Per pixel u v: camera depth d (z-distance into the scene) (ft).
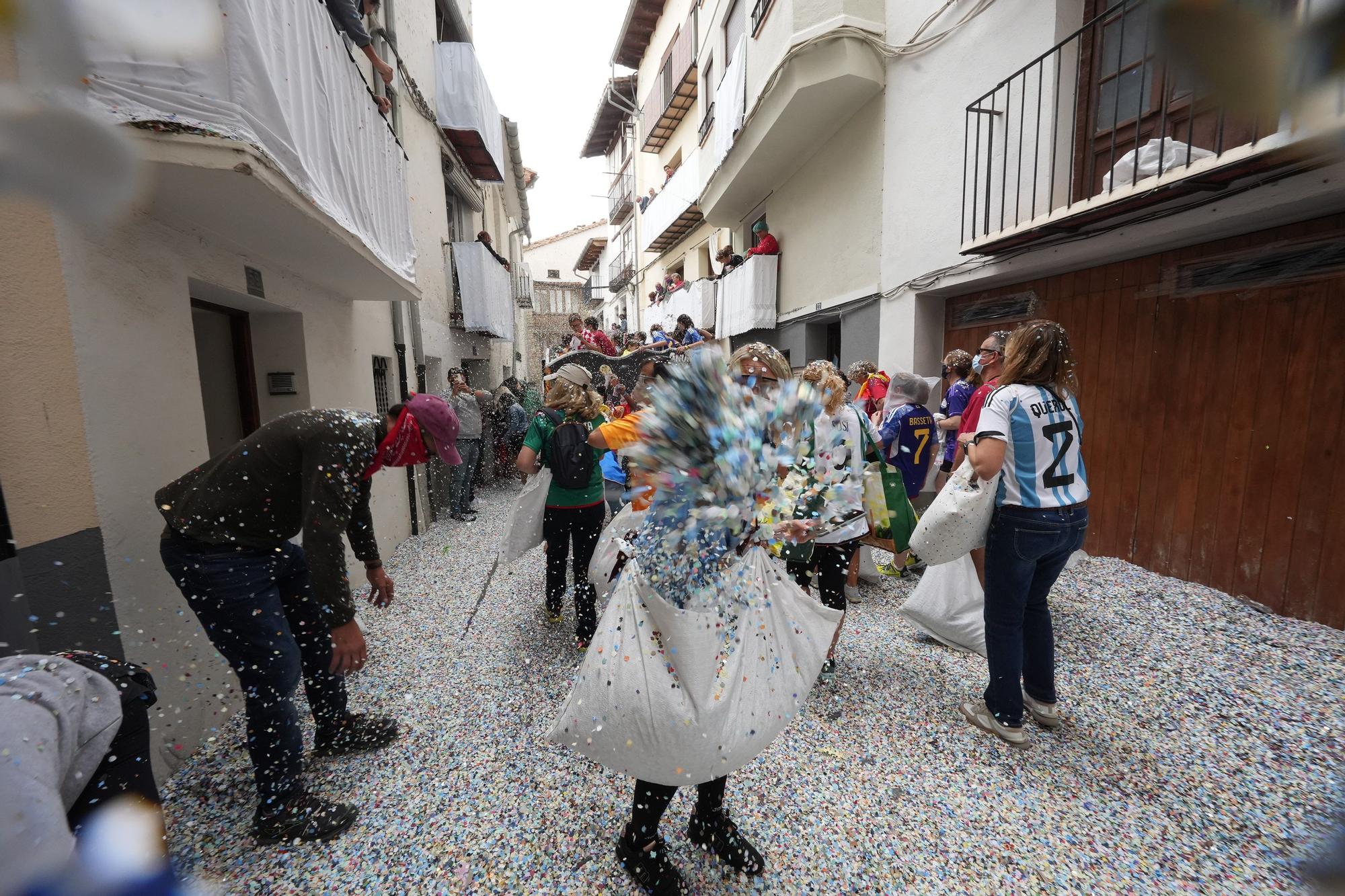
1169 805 6.66
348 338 15.55
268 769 6.33
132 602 6.88
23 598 5.13
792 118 21.34
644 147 48.60
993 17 14.61
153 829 3.70
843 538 8.97
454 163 26.78
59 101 2.33
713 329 35.70
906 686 9.21
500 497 26.08
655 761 4.82
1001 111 14.47
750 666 5.11
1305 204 9.17
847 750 7.70
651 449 4.76
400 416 6.85
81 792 3.45
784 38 19.66
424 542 18.44
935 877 5.85
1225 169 8.84
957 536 7.73
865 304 20.42
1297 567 10.35
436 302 24.21
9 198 2.31
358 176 11.19
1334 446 9.79
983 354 11.23
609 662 5.00
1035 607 7.93
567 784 7.18
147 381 7.38
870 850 6.16
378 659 10.43
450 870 5.98
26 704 3.17
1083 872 5.85
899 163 18.30
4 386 5.49
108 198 2.49
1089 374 13.70
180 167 6.58
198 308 10.80
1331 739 7.52
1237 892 5.58
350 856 6.16
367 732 7.94
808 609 5.79
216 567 6.14
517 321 50.34
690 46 36.63
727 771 4.88
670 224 41.55
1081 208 11.21
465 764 7.60
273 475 6.23
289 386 12.75
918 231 17.62
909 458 12.55
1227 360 11.13
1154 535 12.59
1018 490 7.29
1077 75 13.10
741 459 4.68
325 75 9.57
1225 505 11.32
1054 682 8.52
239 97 6.96
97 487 6.46
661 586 4.92
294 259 11.07
